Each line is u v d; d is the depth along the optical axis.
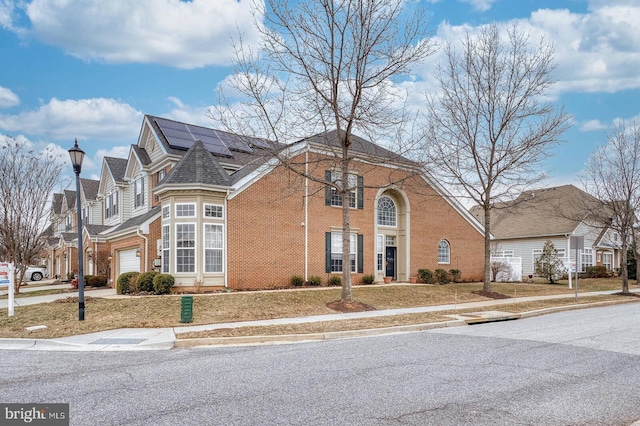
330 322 12.84
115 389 6.30
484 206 21.45
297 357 8.51
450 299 19.67
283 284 20.58
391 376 6.95
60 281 32.59
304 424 4.88
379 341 10.38
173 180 18.39
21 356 8.84
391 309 16.39
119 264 24.17
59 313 14.12
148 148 26.06
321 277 21.91
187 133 25.05
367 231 24.25
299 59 15.68
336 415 5.17
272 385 6.45
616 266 40.66
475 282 28.31
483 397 5.88
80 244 13.04
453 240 28.25
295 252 21.14
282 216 20.81
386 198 25.89
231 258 19.02
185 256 18.20
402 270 25.91
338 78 15.63
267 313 14.41
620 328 12.16
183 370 7.46
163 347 9.85
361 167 24.09
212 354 8.96
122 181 29.53
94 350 9.47
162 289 17.39
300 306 15.72
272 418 5.07
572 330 11.84
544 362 7.92
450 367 7.55
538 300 19.88
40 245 27.06
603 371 7.28
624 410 5.41
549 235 36.69
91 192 37.53
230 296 16.47
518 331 11.80
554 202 38.09
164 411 5.32
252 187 19.88
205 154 19.83
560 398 5.86
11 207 24.83
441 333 11.62
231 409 5.38
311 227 21.86
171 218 18.28
